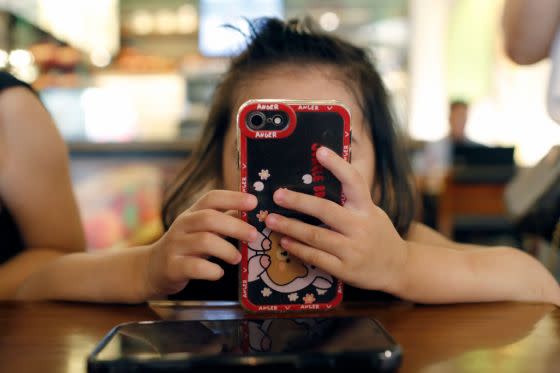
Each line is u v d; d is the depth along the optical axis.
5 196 0.86
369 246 0.47
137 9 4.18
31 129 0.87
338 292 0.50
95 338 0.43
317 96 0.72
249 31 0.84
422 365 0.36
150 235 1.64
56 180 0.91
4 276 0.74
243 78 0.77
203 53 4.02
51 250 0.88
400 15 4.11
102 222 2.01
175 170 2.21
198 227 0.48
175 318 0.49
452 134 3.57
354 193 0.47
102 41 3.95
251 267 0.49
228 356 0.33
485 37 4.38
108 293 0.55
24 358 0.39
